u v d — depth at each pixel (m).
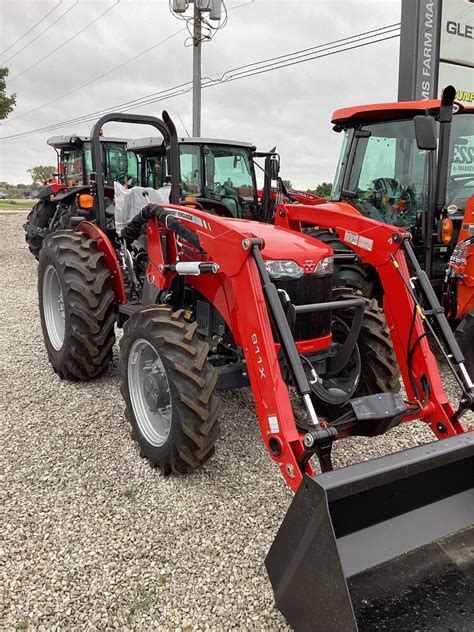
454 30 8.50
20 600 2.24
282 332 2.43
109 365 4.92
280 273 2.88
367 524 2.12
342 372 3.57
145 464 3.27
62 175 10.70
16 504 2.87
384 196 5.41
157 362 3.19
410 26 8.20
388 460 2.03
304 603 1.90
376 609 1.97
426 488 2.24
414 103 4.96
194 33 14.90
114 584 2.33
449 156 5.03
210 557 2.50
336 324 3.53
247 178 8.27
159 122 4.10
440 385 2.80
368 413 2.52
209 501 2.91
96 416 3.89
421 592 2.04
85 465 3.25
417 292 3.05
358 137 5.51
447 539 2.23
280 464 2.40
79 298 4.13
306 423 2.77
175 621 2.15
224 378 3.08
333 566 1.76
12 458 3.32
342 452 3.45
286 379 2.87
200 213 3.02
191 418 2.85
